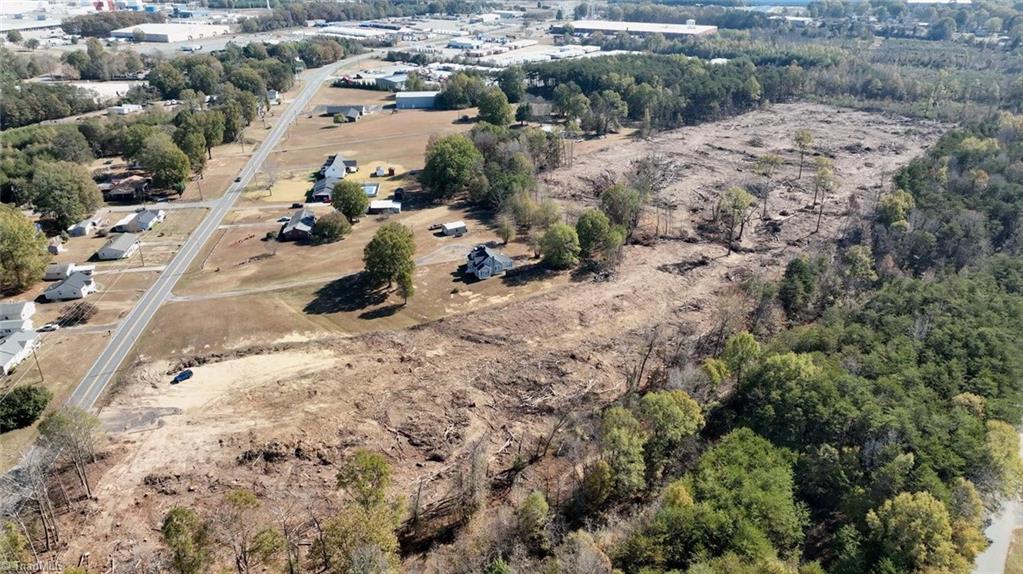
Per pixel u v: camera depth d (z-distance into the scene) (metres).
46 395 80.25
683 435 70.38
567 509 68.12
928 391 72.31
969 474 62.78
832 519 62.47
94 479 70.19
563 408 83.31
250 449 74.50
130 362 90.62
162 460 72.94
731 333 96.00
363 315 103.12
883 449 63.66
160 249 127.19
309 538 63.72
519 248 126.88
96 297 108.25
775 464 64.81
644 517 63.09
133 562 60.81
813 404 70.06
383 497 61.41
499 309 104.62
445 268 118.94
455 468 73.62
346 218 136.00
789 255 122.81
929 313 87.38
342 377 87.81
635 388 85.94
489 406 83.50
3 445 74.56
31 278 110.50
